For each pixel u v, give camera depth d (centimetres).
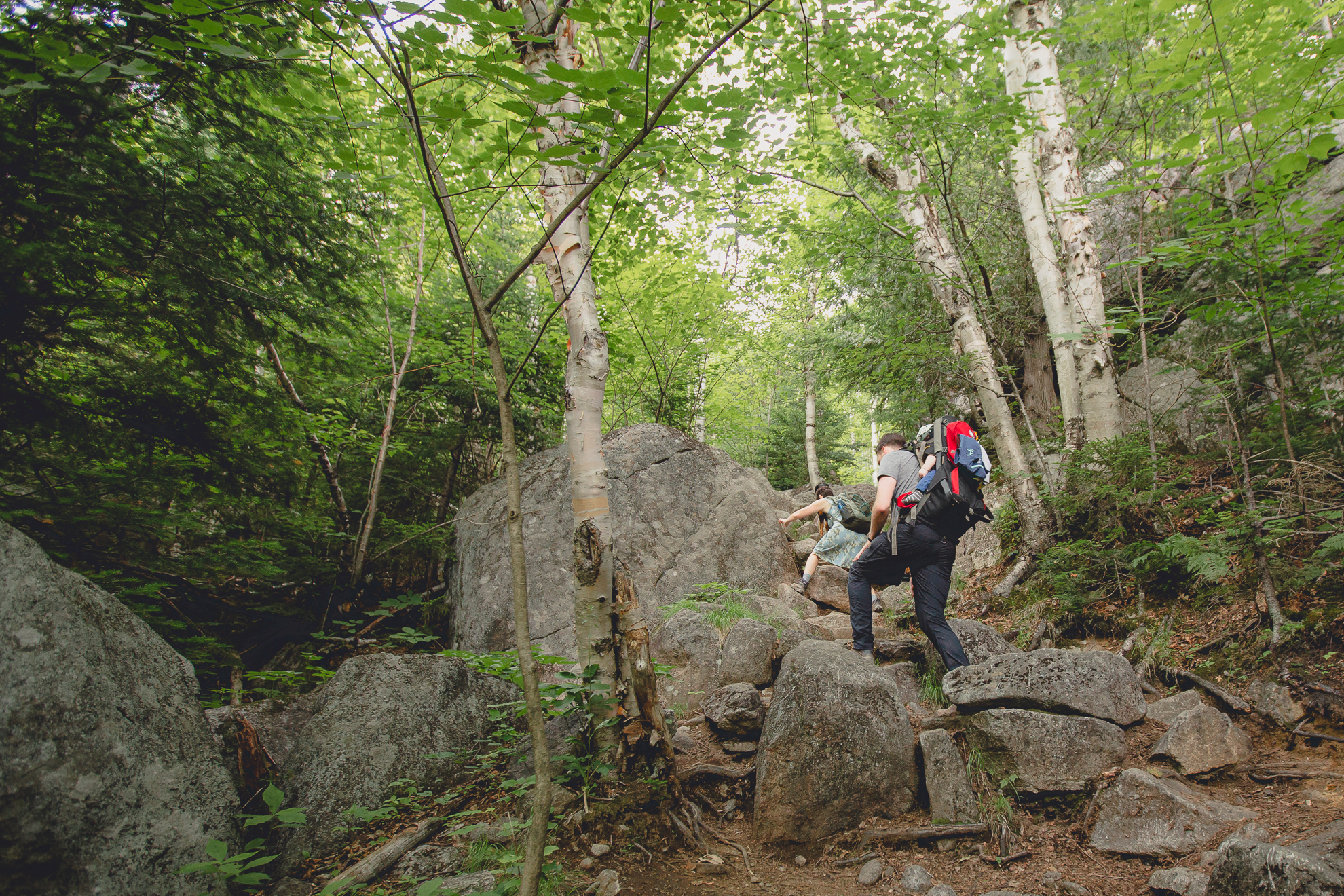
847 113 586
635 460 652
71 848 192
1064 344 515
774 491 752
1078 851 240
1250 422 378
